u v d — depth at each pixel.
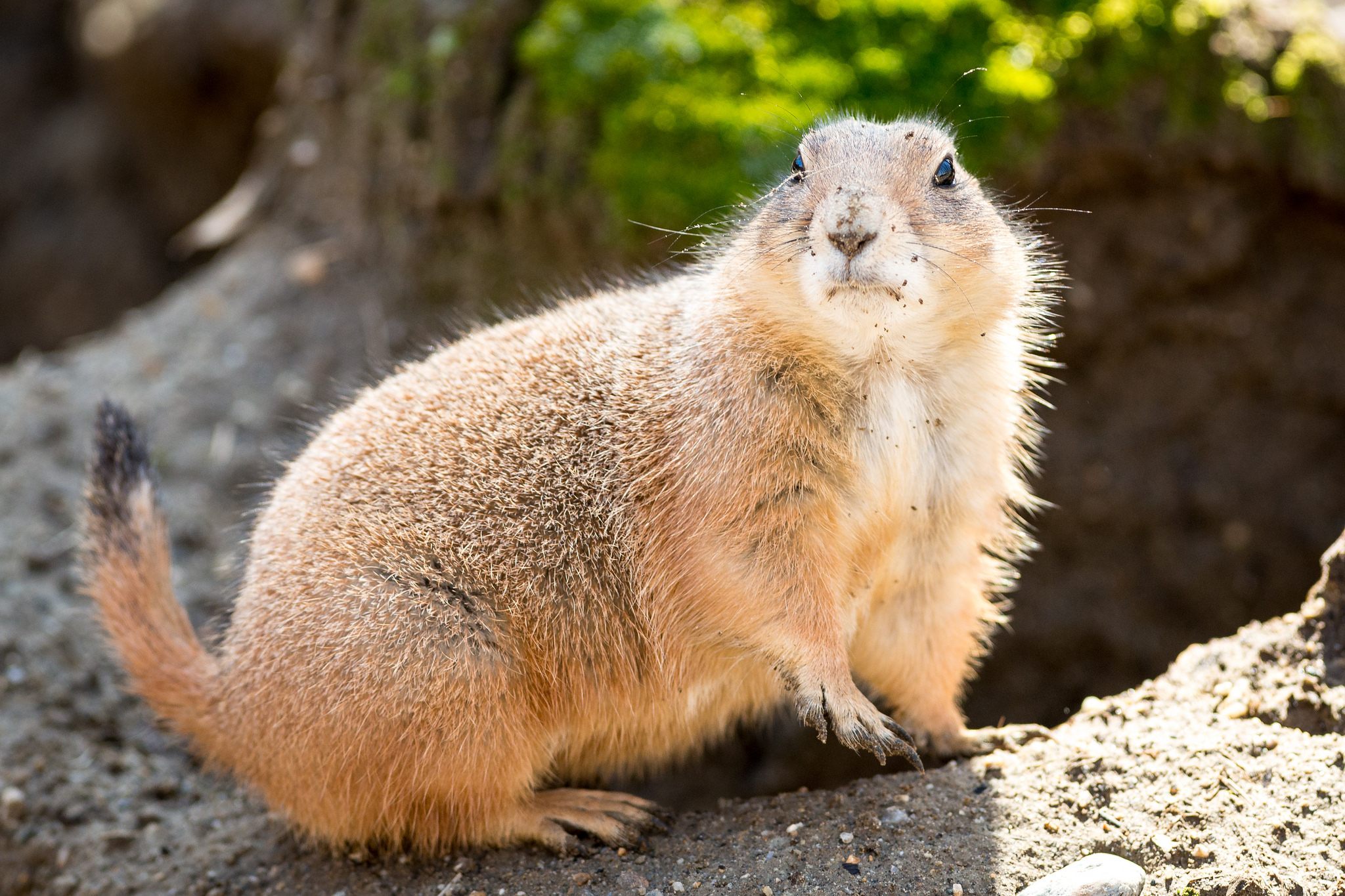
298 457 6.88
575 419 6.15
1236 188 9.62
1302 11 9.93
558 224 9.89
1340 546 6.10
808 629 5.63
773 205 5.94
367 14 11.03
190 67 16.73
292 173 11.80
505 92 10.31
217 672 6.35
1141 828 5.25
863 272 5.34
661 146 9.38
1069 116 9.43
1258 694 5.93
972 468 6.02
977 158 9.30
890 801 5.70
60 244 17.77
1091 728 6.05
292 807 6.13
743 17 9.68
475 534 5.96
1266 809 5.20
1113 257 9.68
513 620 5.93
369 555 5.91
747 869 5.45
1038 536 9.80
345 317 10.79
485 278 10.40
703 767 9.21
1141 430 9.83
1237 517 9.73
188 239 12.62
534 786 6.18
